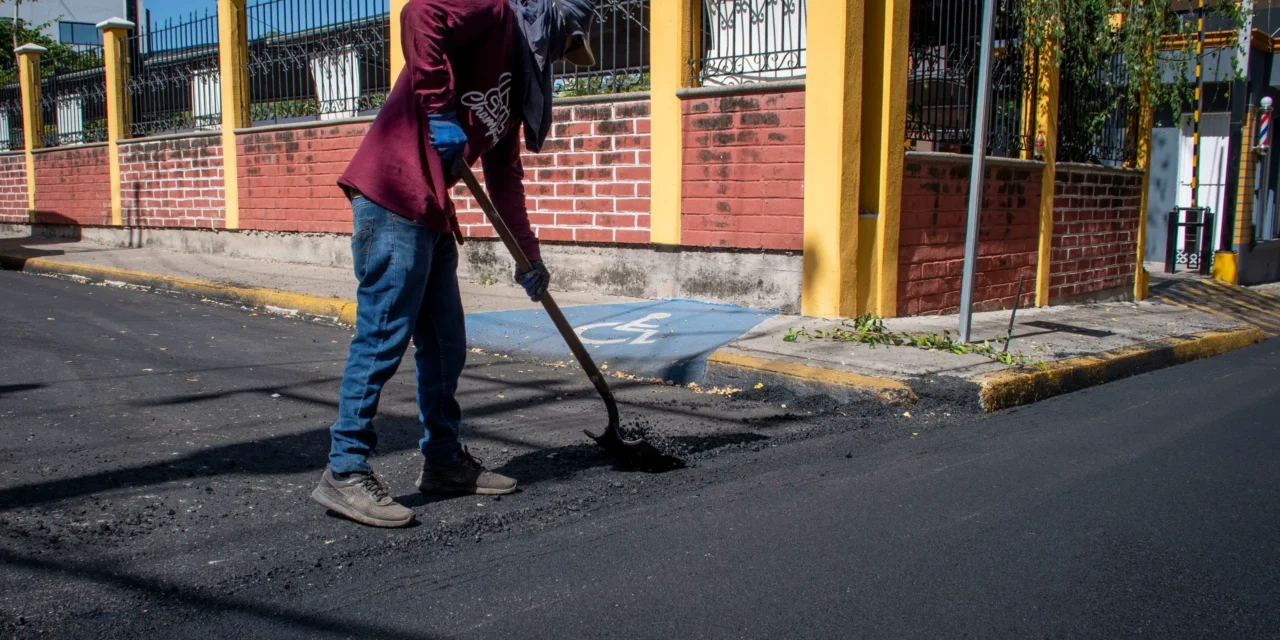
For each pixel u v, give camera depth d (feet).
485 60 9.96
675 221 23.43
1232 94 44.29
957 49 23.06
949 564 9.45
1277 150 50.98
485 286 27.02
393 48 28.68
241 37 34.27
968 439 14.30
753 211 22.17
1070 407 16.78
